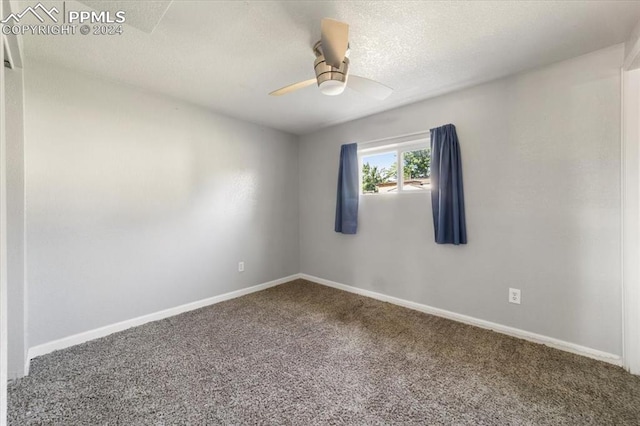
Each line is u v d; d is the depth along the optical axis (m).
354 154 3.35
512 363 1.93
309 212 4.00
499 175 2.36
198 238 2.99
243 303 3.12
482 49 1.91
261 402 1.58
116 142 2.41
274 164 3.78
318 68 1.69
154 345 2.19
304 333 2.39
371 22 1.62
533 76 2.18
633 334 1.81
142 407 1.54
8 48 1.62
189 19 1.60
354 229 3.36
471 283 2.54
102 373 1.83
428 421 1.45
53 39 1.78
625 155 1.83
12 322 1.78
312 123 3.54
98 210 2.32
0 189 0.96
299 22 1.63
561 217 2.09
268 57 2.01
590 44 1.86
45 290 2.08
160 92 2.62
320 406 1.55
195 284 2.96
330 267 3.75
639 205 1.79
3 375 0.96
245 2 1.46
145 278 2.60
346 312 2.85
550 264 2.14
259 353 2.08
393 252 3.09
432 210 2.72
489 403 1.57
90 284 2.28
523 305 2.27
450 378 1.78
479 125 2.45
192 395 1.63
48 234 2.09
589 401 1.57
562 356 2.00
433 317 2.71
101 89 2.33
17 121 1.83
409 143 2.97
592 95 1.96
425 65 2.12
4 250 1.00
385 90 1.95
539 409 1.52
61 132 2.14
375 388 1.69
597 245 1.96
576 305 2.04
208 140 3.06
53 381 1.75
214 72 2.23
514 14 1.56
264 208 3.66
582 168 2.00
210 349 2.13
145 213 2.59
